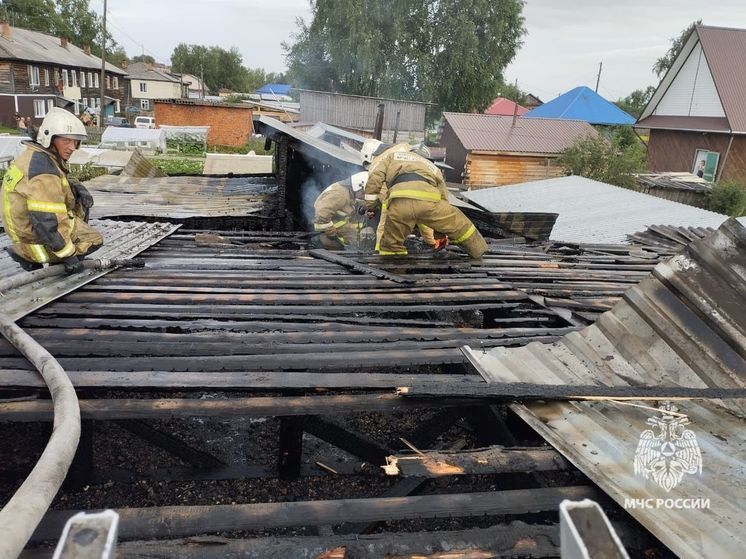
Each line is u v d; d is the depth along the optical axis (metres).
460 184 23.75
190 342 2.79
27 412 2.01
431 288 4.04
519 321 3.72
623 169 21.52
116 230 5.87
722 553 1.56
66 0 69.06
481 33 36.47
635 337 2.76
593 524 0.87
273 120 8.23
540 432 2.15
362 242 6.36
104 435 4.22
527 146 24.62
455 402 2.30
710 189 19.84
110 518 0.82
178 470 3.61
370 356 2.71
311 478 3.86
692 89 25.28
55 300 3.30
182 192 9.54
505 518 3.39
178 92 70.56
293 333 2.98
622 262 5.70
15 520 1.20
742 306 2.58
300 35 38.06
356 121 28.80
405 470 1.87
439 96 36.44
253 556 1.54
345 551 1.57
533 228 7.78
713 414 2.32
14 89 41.12
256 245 5.78
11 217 3.53
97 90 54.19
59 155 3.59
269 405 2.15
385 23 35.06
